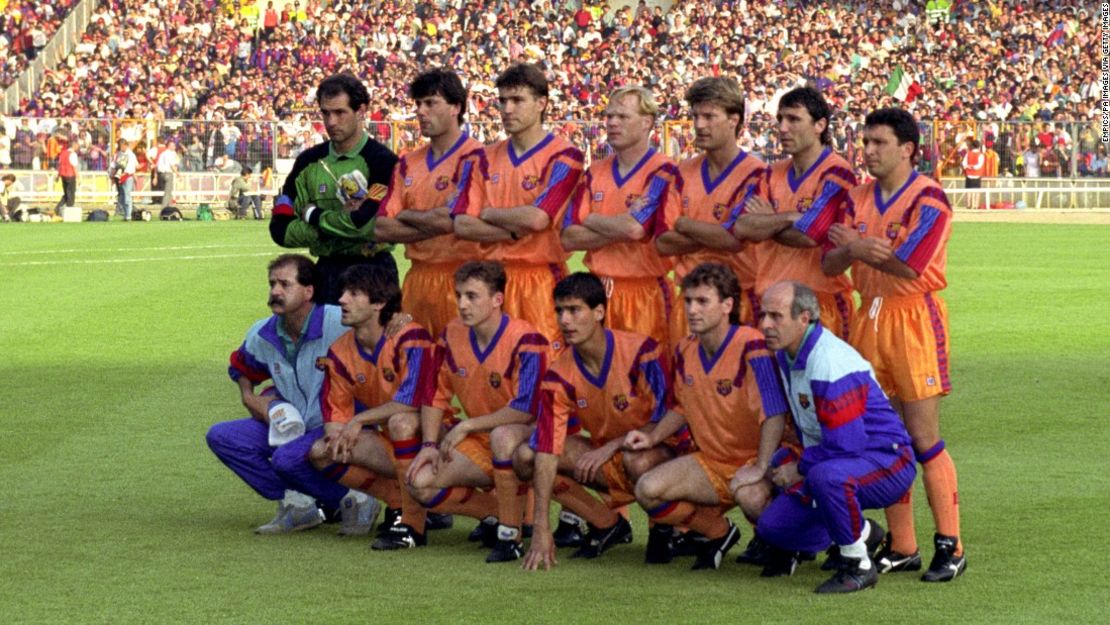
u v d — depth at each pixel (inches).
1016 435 657.6
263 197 2564.0
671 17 3154.5
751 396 442.0
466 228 526.3
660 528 459.2
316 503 519.8
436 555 476.1
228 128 2544.3
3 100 2765.7
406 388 486.0
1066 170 2487.7
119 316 1108.5
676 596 418.0
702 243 510.6
